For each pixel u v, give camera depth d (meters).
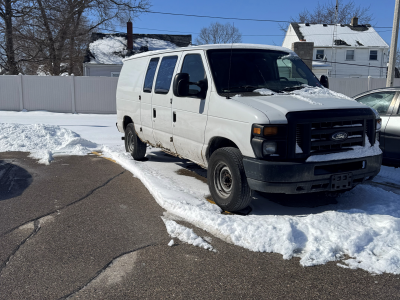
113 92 20.98
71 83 20.75
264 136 4.29
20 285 3.25
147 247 3.97
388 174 6.83
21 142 9.60
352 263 3.59
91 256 3.78
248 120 4.45
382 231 4.05
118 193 5.88
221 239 4.14
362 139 4.70
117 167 7.68
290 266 3.57
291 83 5.57
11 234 4.32
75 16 32.72
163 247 3.97
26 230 4.43
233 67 5.38
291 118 4.30
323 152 4.45
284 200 5.48
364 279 3.34
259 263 3.63
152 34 33.72
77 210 5.11
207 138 5.27
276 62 5.72
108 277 3.39
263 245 3.92
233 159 4.68
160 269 3.53
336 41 39.81
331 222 4.24
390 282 3.29
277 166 4.25
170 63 6.49
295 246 3.87
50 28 30.27
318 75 32.38
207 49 5.52
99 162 8.14
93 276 3.40
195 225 4.51
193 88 5.62
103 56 29.34
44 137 10.17
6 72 30.62
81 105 20.98
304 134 4.34
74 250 3.91
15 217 4.84
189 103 5.66
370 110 4.80
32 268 3.54
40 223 4.65
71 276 3.40
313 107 4.48
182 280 3.34
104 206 5.27
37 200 5.53
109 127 14.59
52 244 4.05
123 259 3.71
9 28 28.14
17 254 3.82
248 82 5.31
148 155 8.66
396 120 6.68
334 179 4.48
